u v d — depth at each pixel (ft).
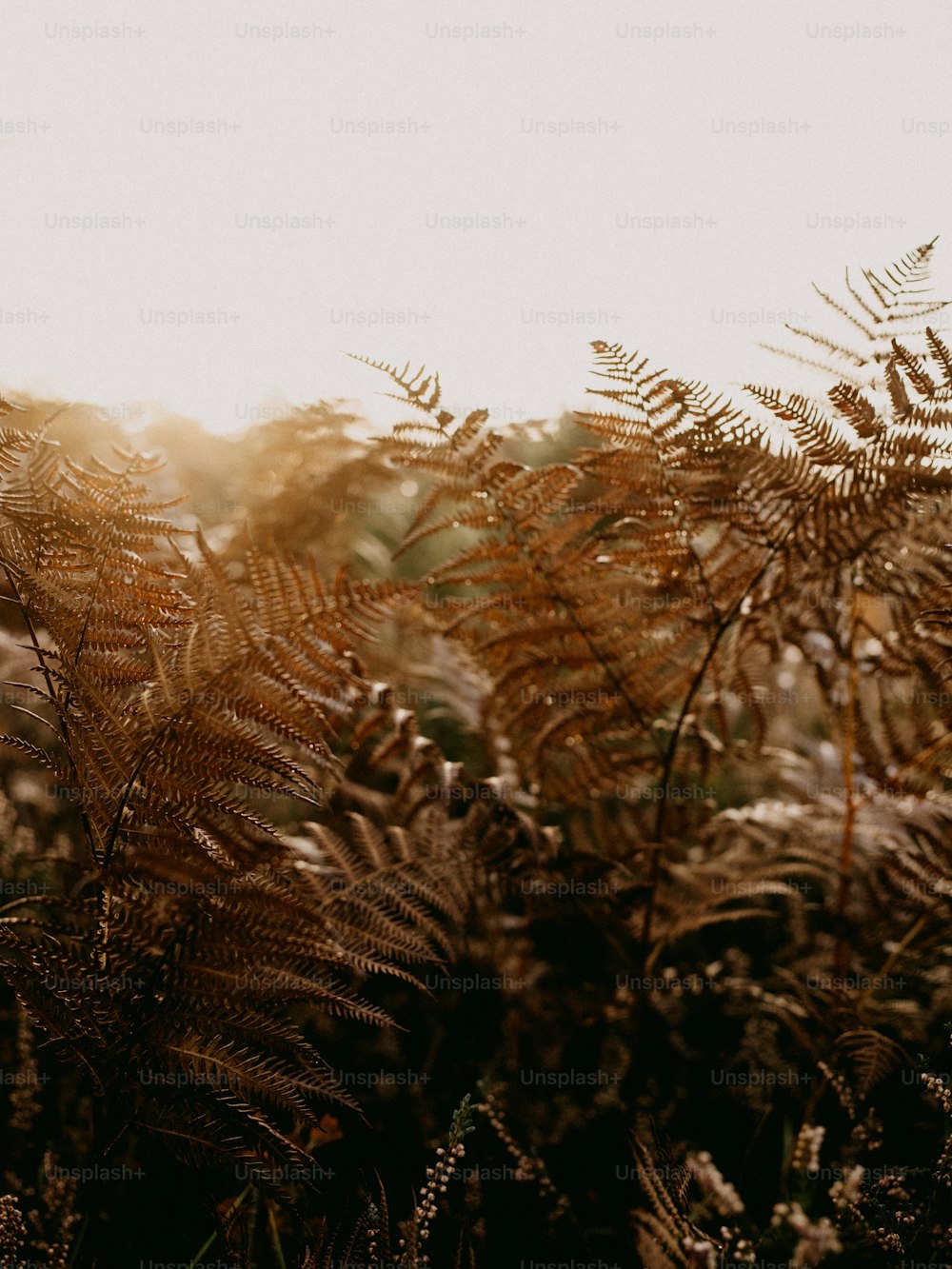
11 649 4.43
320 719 3.33
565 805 4.21
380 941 3.40
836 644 3.67
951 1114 3.30
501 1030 4.05
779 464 3.46
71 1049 3.12
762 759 4.18
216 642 3.21
